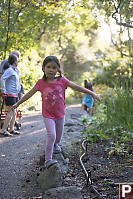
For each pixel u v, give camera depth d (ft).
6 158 12.42
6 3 22.18
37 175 10.23
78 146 13.42
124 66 25.89
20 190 8.96
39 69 33.14
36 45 31.89
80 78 52.19
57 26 39.88
